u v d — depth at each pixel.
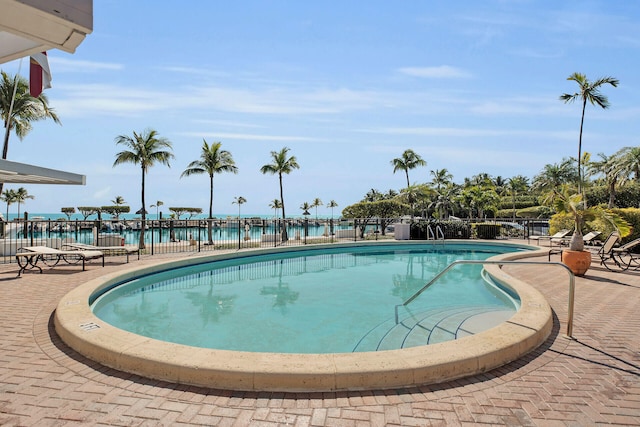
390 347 5.01
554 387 3.10
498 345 3.63
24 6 1.44
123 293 8.30
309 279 10.19
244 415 2.64
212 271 11.49
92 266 9.88
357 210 30.47
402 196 32.91
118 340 3.73
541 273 9.16
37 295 6.43
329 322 6.20
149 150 20.58
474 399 2.89
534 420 2.58
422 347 3.57
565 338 4.35
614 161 30.23
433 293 8.37
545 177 45.31
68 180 8.51
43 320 4.96
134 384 3.12
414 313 6.68
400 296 8.12
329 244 16.64
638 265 10.26
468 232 21.67
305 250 15.66
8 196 56.84
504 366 3.53
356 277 10.51
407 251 17.06
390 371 3.08
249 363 3.17
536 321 4.45
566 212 9.16
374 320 6.29
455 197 40.00
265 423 2.53
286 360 3.25
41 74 4.17
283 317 6.51
